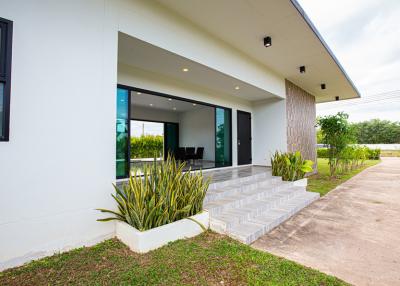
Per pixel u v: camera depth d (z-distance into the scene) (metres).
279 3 3.20
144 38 2.97
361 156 11.64
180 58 3.61
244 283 1.69
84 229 2.30
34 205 1.99
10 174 1.87
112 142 2.55
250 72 5.15
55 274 1.79
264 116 7.25
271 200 3.82
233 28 3.88
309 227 3.05
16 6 1.94
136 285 1.65
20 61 1.95
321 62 5.43
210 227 2.82
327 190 5.49
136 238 2.15
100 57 2.49
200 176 2.98
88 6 2.42
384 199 4.62
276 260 2.05
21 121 1.94
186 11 3.38
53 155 2.11
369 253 2.28
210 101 6.09
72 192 2.22
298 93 7.54
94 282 1.68
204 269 1.87
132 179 2.48
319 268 1.99
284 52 4.85
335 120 7.30
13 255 1.87
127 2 2.79
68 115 2.22
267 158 7.12
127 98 4.14
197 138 10.47
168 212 2.45
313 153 8.50
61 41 2.20
